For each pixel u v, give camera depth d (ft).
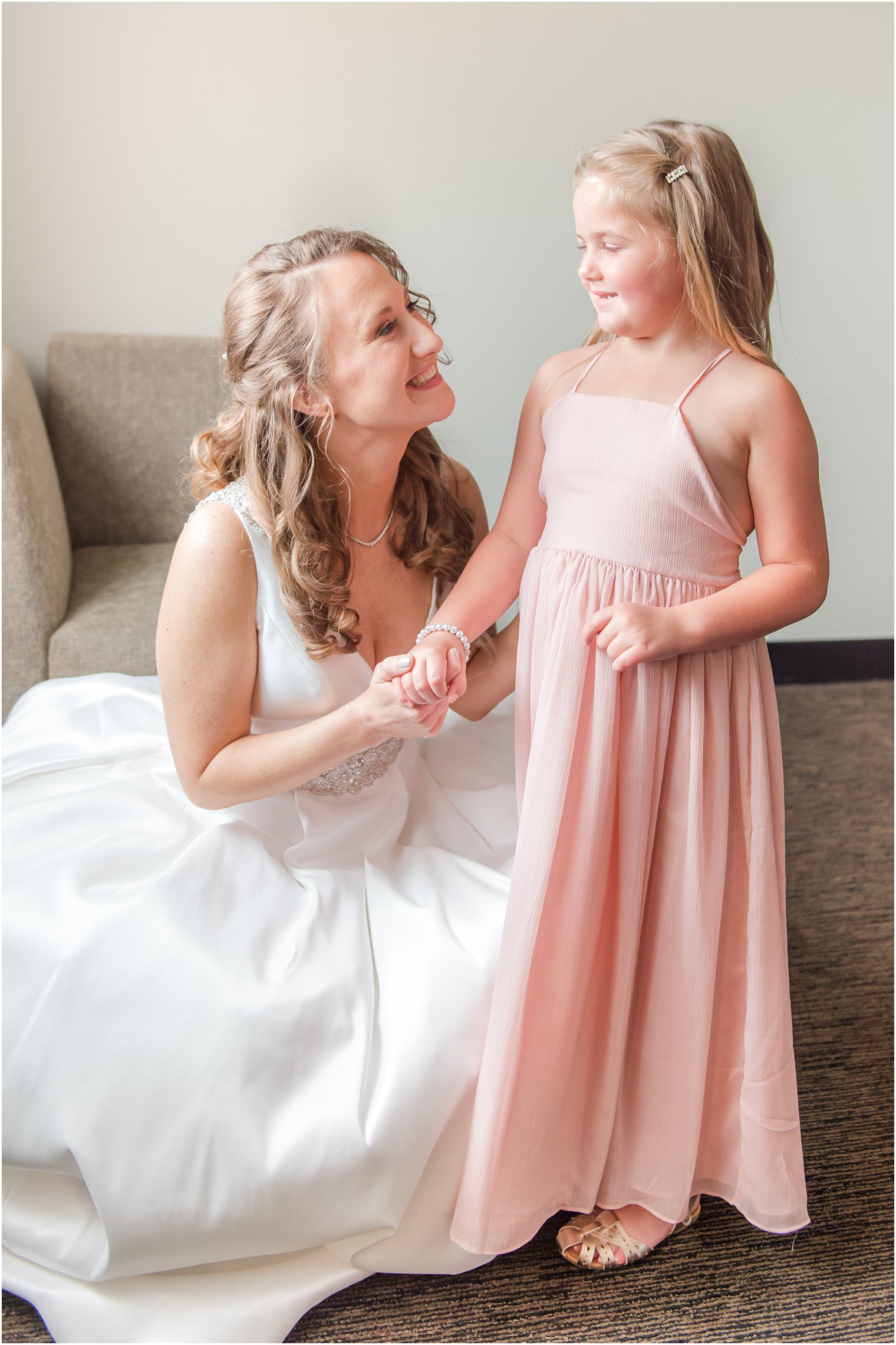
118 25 8.18
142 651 7.35
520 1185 4.11
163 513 9.10
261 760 4.12
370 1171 3.84
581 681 3.92
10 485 7.11
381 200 8.89
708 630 3.75
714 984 4.19
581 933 3.99
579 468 3.96
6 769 5.16
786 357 9.71
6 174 8.44
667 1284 4.41
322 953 4.09
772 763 4.21
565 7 8.52
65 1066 3.84
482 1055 4.02
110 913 4.00
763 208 9.25
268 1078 3.87
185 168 8.62
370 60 8.50
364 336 3.89
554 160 8.95
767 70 8.89
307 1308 4.11
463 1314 4.24
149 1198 3.80
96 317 8.95
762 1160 4.28
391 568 4.73
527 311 9.38
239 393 4.11
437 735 5.69
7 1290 4.08
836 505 10.25
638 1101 4.32
